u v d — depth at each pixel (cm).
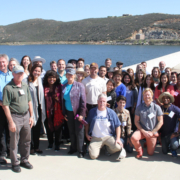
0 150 348
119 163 360
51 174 322
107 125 385
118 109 425
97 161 367
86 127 404
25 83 338
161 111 395
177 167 347
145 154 398
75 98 377
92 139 393
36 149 397
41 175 319
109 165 353
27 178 310
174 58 1691
